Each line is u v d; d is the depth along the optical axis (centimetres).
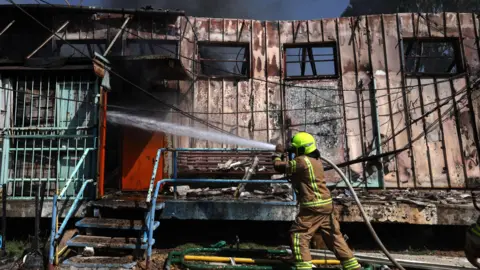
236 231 706
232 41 973
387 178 909
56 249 505
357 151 925
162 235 696
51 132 657
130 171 890
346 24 977
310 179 413
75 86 666
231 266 464
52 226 498
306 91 960
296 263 400
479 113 923
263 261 479
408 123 925
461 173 904
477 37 954
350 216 646
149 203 525
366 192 826
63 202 617
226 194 754
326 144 935
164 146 907
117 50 950
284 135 940
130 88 916
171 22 971
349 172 919
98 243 520
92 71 662
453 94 925
